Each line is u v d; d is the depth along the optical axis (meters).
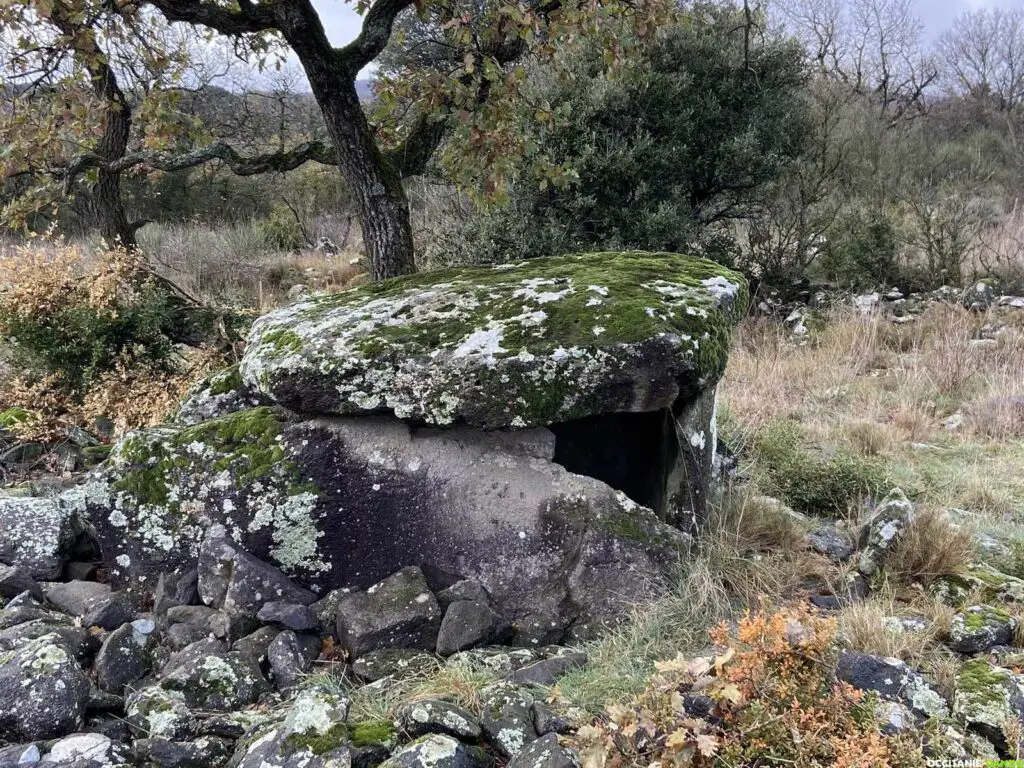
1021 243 10.73
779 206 10.73
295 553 3.51
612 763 2.15
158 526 3.58
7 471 5.11
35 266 6.17
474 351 3.32
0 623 3.16
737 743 2.17
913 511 3.94
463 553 3.46
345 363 3.38
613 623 3.33
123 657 2.98
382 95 5.04
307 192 18.05
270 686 2.95
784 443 5.32
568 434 4.02
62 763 2.36
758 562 3.61
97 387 5.89
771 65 9.77
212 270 11.88
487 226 9.19
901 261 11.07
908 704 2.58
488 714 2.57
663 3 4.98
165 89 5.95
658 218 8.91
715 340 3.53
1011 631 3.13
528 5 5.02
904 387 7.34
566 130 8.90
